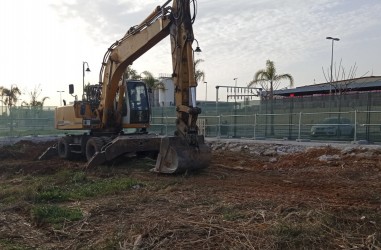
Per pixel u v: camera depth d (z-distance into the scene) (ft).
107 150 45.47
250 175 41.68
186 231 21.01
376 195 30.27
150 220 23.36
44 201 29.89
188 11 38.73
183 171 39.60
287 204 26.50
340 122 66.18
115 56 49.42
